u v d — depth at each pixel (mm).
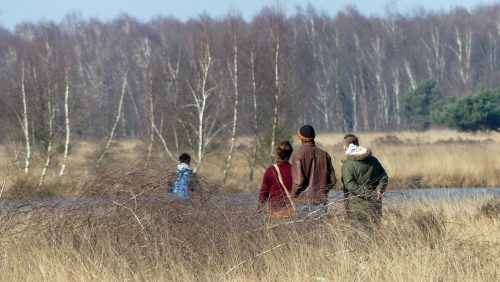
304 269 25828
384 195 29906
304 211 28516
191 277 26297
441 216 31766
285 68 94375
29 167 90625
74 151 95062
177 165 30375
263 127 91938
